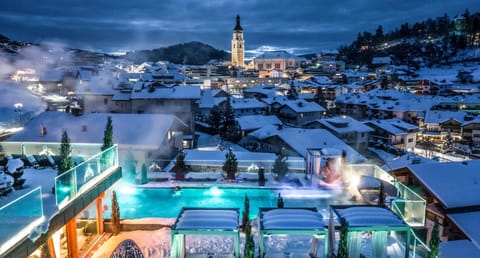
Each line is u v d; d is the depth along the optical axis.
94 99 53.00
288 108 75.50
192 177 25.22
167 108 49.75
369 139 64.19
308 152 25.31
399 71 146.88
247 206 16.50
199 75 152.00
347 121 60.69
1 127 35.28
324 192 22.81
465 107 80.25
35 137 26.95
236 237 12.35
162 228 17.03
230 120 60.75
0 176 12.94
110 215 18.36
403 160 33.69
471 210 20.81
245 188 23.30
